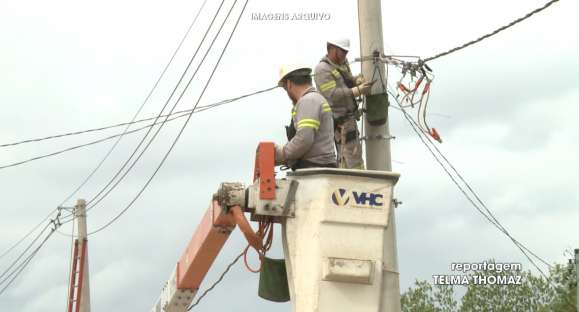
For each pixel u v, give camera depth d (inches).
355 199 385.7
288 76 428.8
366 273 379.2
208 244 503.8
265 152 396.5
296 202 391.5
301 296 381.7
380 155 609.9
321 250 381.4
